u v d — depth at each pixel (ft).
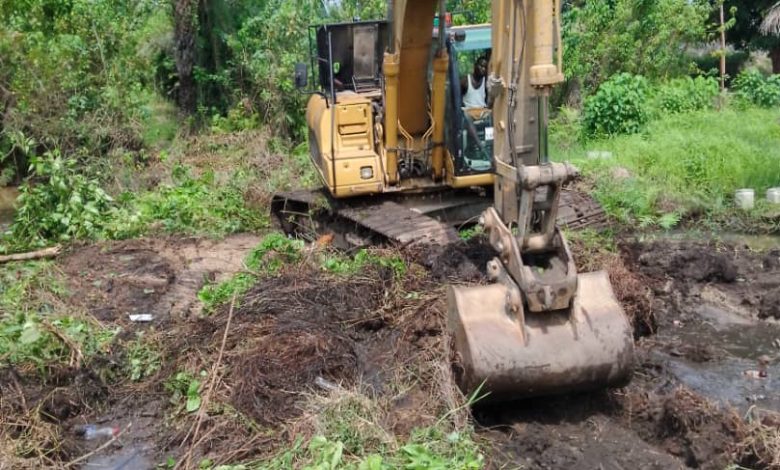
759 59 88.28
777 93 62.44
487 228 18.33
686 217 36.88
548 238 17.29
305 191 36.35
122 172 49.62
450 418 17.35
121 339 23.73
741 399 19.72
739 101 60.54
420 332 21.45
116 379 21.89
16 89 52.60
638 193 37.45
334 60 34.09
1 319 24.90
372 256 26.09
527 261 17.88
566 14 60.34
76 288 29.27
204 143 56.34
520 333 17.24
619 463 16.48
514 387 17.15
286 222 38.40
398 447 16.25
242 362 20.45
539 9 16.05
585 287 18.15
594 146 47.98
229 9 64.23
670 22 61.41
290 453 16.24
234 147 55.36
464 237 27.66
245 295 24.71
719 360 22.16
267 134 57.21
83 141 52.70
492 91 17.84
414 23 26.14
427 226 27.12
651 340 23.58
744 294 26.71
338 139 30.19
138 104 56.70
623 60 60.85
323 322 22.31
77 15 56.95
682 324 24.75
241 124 59.36
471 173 29.01
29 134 51.83
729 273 27.71
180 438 18.92
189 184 43.91
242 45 61.67
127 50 59.31
